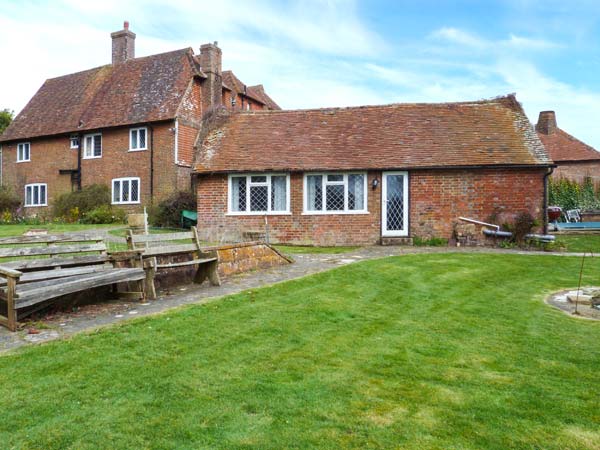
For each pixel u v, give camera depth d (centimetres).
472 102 1895
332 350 502
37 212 3048
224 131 1894
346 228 1661
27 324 567
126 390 390
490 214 1589
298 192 1681
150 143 2589
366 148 1709
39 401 367
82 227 2206
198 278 848
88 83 3136
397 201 1652
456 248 1505
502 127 1733
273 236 1700
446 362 474
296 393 392
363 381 421
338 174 1670
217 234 1738
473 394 399
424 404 378
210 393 388
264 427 336
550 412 369
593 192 2944
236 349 495
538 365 471
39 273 614
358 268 1012
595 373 452
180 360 458
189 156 2611
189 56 2792
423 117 1842
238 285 827
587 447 319
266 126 1903
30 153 3108
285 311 648
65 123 2944
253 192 1719
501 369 459
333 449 310
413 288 836
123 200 2694
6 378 405
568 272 1041
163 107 2584
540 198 1573
